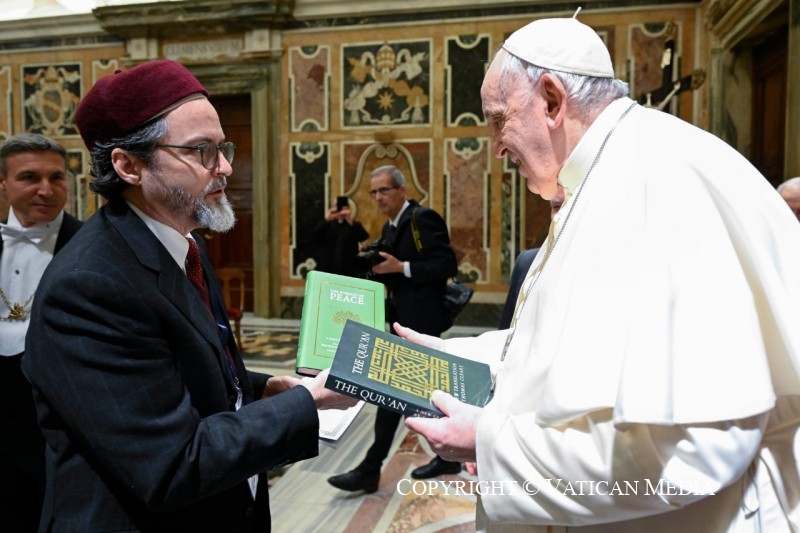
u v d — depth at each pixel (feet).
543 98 3.66
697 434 2.58
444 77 24.84
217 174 3.74
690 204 2.93
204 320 3.67
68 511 3.31
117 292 3.23
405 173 25.52
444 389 3.84
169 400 3.24
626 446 2.73
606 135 3.51
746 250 2.96
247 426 3.34
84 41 27.48
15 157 5.90
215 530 3.65
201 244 4.72
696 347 2.64
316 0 25.23
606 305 2.92
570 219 3.43
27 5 28.58
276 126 26.32
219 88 26.63
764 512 2.91
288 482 10.16
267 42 25.84
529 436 3.06
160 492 3.08
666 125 3.41
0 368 5.68
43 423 3.41
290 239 26.55
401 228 10.82
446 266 10.37
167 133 3.55
